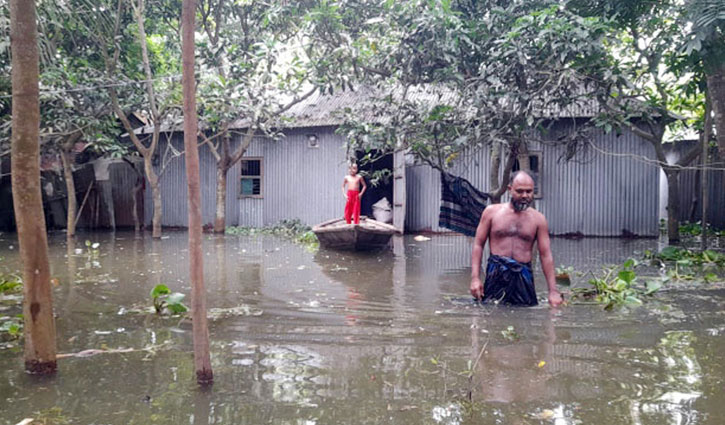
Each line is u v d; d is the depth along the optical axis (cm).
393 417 323
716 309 615
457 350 460
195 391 368
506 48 891
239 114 1573
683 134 1827
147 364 426
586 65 900
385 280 845
